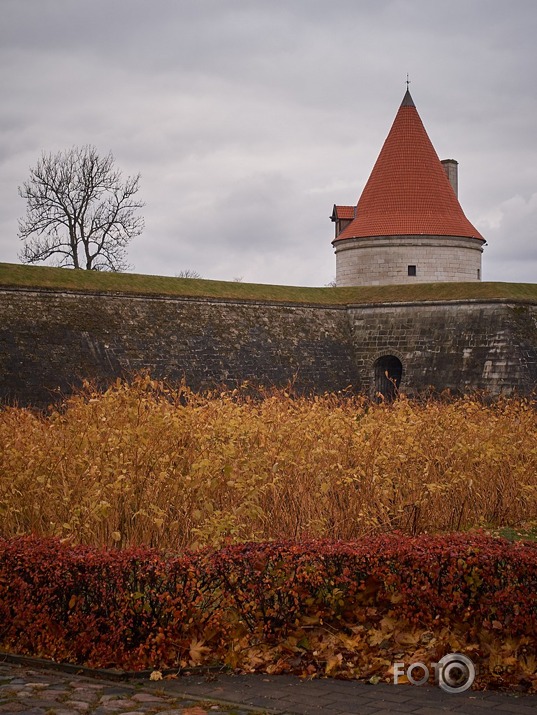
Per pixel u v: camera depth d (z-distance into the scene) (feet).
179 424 35.24
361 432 40.83
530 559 22.40
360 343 126.62
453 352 119.85
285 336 120.78
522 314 119.55
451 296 123.85
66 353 100.48
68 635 23.97
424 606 23.26
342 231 173.68
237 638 23.50
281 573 23.79
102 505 29.99
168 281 119.55
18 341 98.43
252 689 21.03
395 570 23.63
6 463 34.27
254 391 109.91
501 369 114.52
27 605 24.41
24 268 109.70
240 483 32.99
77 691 20.62
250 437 38.11
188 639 23.38
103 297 109.81
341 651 23.22
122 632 23.20
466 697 20.27
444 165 183.01
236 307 120.16
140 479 33.60
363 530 37.09
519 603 22.27
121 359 103.86
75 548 25.26
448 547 23.58
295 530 35.24
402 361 123.13
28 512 33.96
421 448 42.47
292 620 23.98
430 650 22.79
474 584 22.90
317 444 38.68
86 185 183.52
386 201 161.79
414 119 165.78
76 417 37.83
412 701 19.93
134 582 23.47
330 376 120.57
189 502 33.63
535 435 49.01
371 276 159.84
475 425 47.19
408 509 40.16
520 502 46.29
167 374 105.60
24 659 23.68
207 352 111.45
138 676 22.26
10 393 92.79
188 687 21.26
